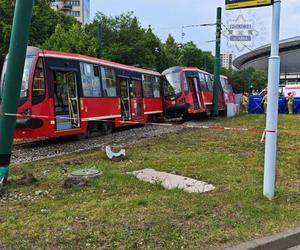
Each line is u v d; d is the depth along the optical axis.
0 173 7.96
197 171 9.70
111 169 9.81
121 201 6.96
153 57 48.38
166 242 5.38
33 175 8.99
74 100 17.22
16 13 7.75
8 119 7.94
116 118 21.27
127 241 5.34
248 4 7.35
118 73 21.94
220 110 35.06
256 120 27.34
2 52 35.25
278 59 7.24
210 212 6.53
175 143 15.20
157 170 9.84
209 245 5.36
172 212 6.45
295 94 47.12
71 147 15.55
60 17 56.62
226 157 11.77
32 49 15.56
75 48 39.56
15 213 6.39
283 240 5.71
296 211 6.75
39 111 15.27
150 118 27.27
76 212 6.39
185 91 28.28
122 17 46.28
